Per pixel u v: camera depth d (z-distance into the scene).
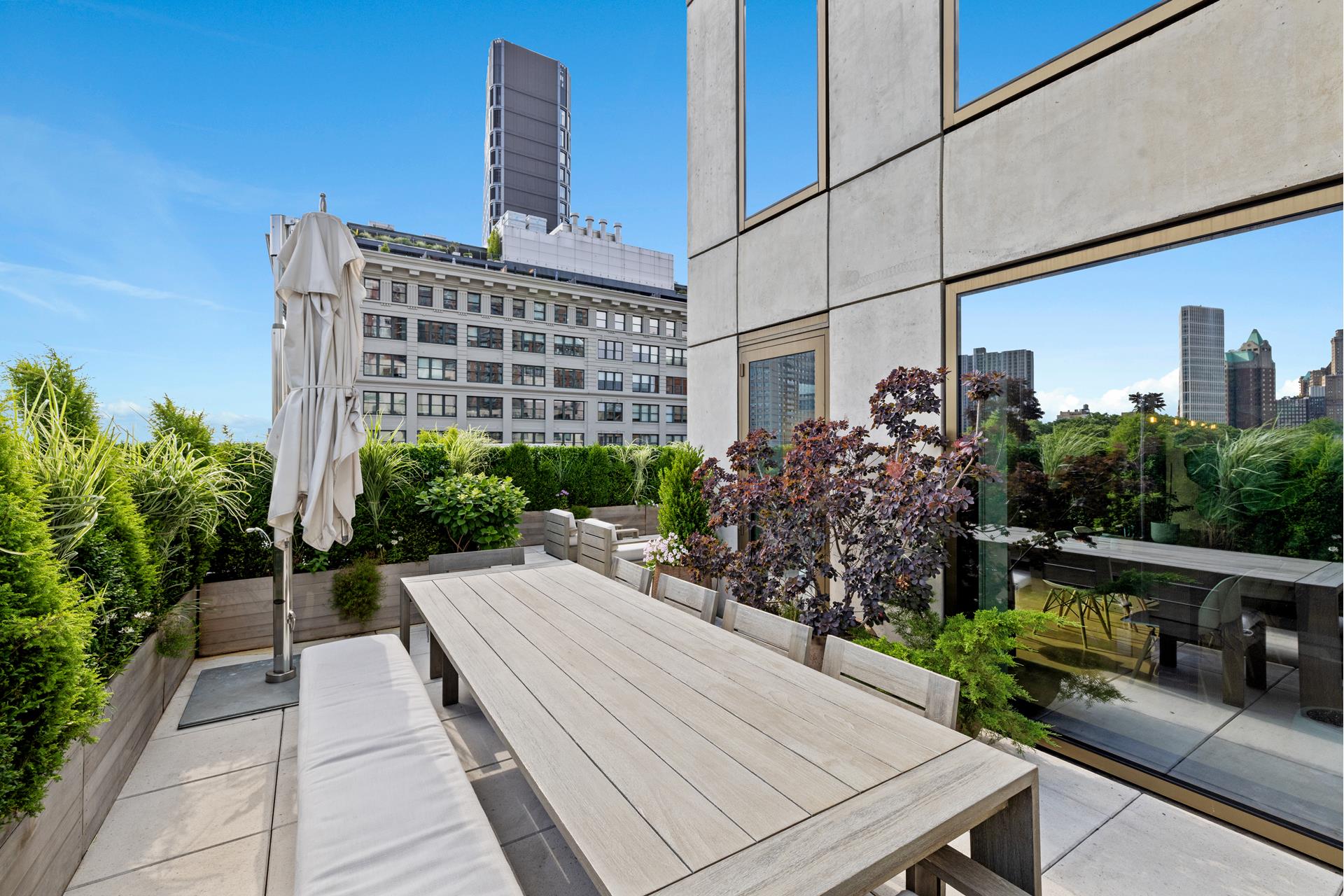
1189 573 2.51
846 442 3.38
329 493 3.68
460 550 5.50
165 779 2.72
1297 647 2.22
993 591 3.23
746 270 5.00
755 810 1.23
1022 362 3.10
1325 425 2.17
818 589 3.37
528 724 1.62
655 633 2.44
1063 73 2.86
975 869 1.45
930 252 3.49
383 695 2.36
